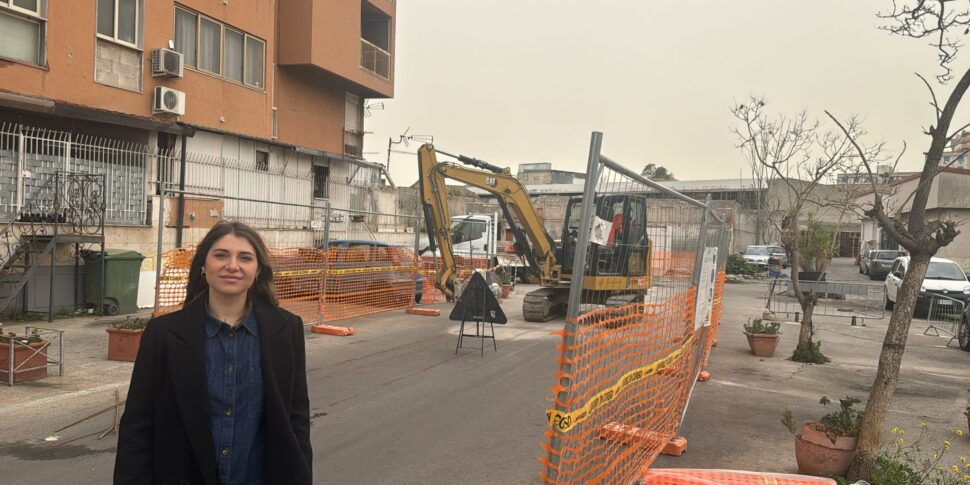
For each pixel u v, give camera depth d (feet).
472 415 25.30
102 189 46.34
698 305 22.95
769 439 23.00
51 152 46.70
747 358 39.14
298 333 8.71
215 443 7.89
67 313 44.62
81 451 19.97
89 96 49.98
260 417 8.15
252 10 67.82
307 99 80.64
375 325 48.57
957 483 16.22
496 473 19.19
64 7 47.98
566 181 253.24
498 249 117.29
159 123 53.88
